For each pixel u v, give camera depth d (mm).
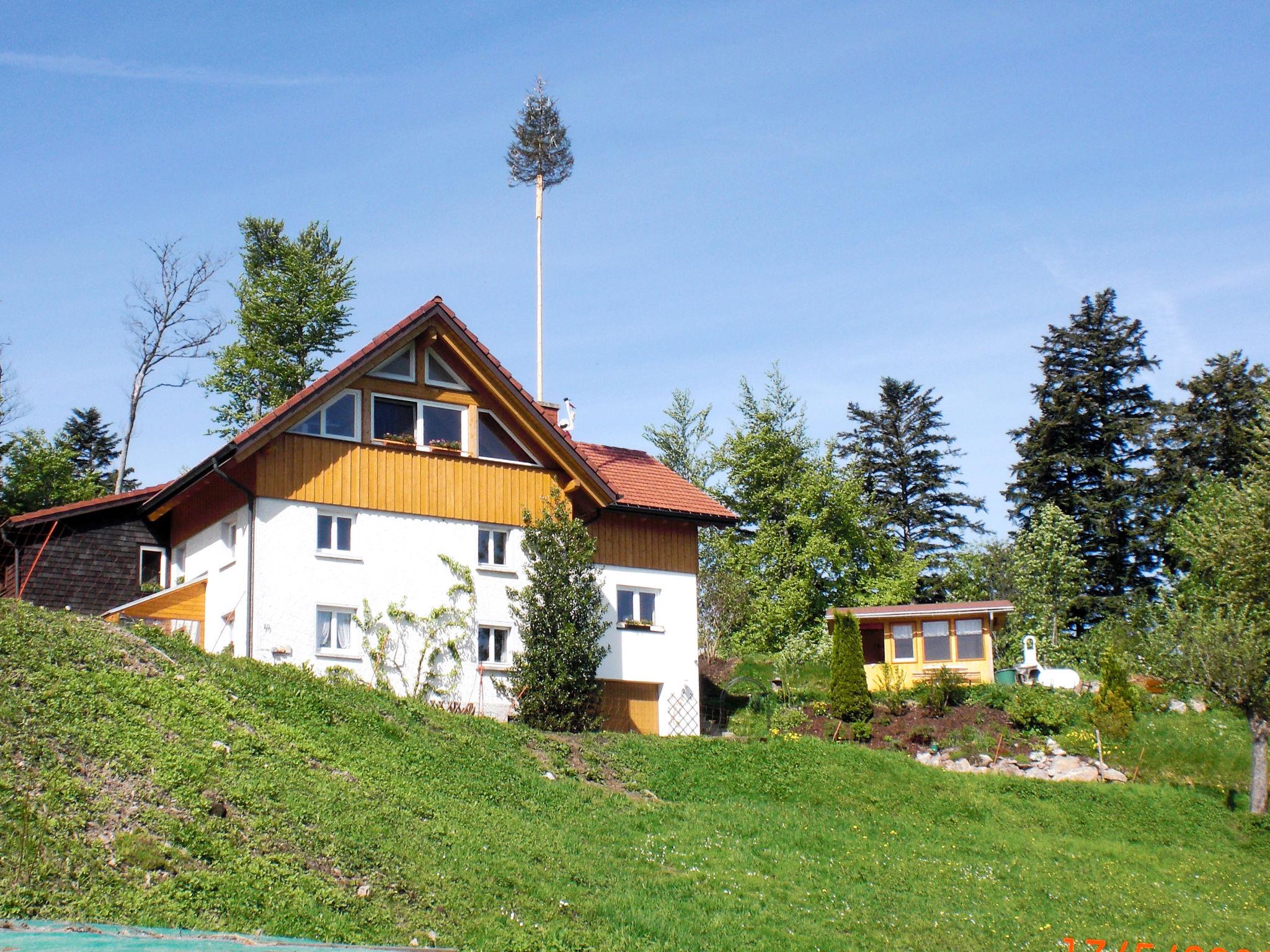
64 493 47938
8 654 18297
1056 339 64000
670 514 33438
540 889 17578
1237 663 30859
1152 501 58125
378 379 29312
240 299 52000
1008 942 19531
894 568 58688
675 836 22422
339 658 27594
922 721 36094
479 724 25781
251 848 15469
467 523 30016
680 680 33250
